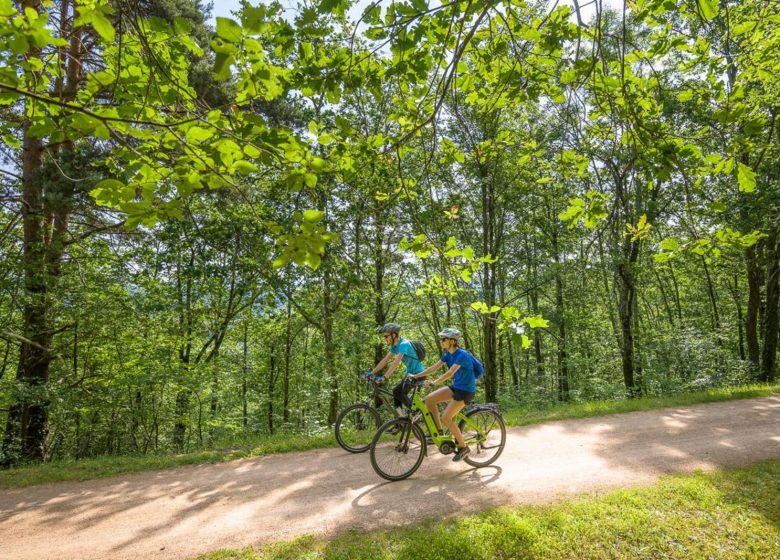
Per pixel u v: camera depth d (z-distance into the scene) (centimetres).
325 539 426
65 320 1123
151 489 591
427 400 580
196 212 1314
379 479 576
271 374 2177
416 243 328
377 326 1595
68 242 1098
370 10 237
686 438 750
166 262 1402
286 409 2105
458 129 935
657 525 437
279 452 747
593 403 1116
